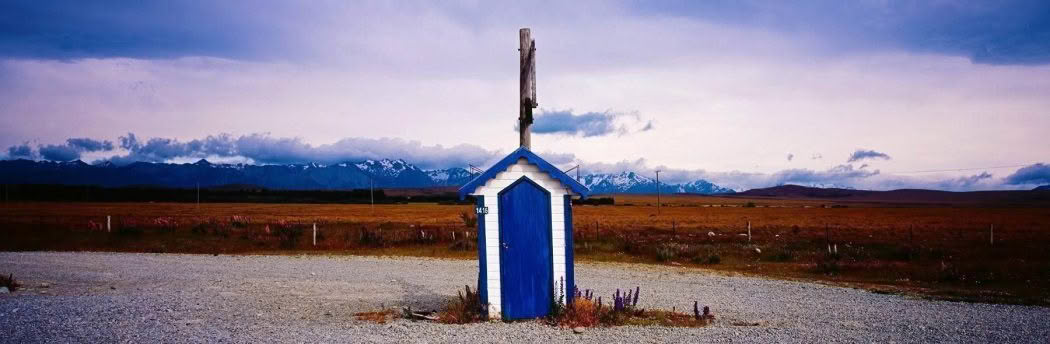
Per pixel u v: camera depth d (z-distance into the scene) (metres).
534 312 13.23
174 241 41.66
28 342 10.70
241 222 55.69
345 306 15.78
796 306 16.81
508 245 13.27
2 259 31.00
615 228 55.28
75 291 18.22
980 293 20.50
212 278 22.62
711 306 16.59
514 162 13.33
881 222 74.44
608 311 13.37
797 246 37.47
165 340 11.05
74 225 50.25
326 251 37.28
